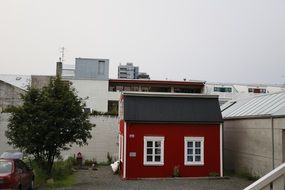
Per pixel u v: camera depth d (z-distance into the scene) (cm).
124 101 2398
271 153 2042
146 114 2356
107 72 6569
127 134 2320
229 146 2712
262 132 2167
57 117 1978
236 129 2578
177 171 2309
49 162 2081
